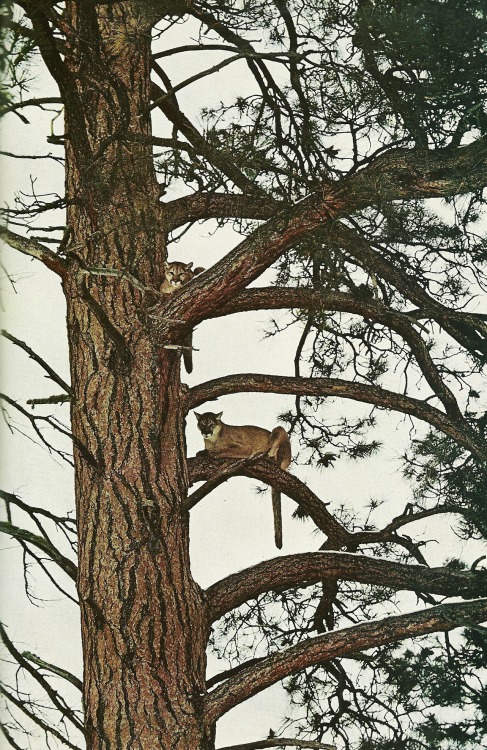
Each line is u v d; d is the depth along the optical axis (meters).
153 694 9.64
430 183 10.09
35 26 8.62
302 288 11.78
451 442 12.74
